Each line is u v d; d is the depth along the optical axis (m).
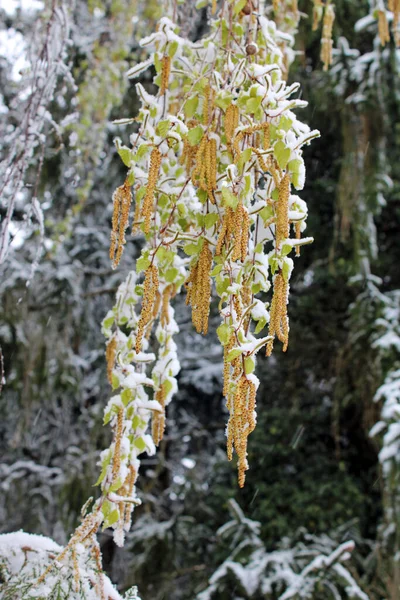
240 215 1.57
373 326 6.01
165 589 6.86
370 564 5.72
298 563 5.78
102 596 1.92
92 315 7.28
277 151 1.62
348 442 7.30
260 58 2.12
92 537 1.97
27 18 4.86
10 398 6.77
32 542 2.03
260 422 7.27
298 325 7.20
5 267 6.20
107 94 4.39
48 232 6.59
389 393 5.32
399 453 4.84
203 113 1.86
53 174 5.64
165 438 8.41
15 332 6.30
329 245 7.08
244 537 6.25
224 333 1.59
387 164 6.32
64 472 6.95
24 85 2.99
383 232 7.50
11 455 7.83
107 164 7.36
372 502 6.64
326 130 6.76
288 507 6.78
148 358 2.15
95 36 5.48
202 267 1.73
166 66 2.01
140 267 1.71
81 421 7.65
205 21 4.98
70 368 6.64
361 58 5.95
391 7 2.92
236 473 7.52
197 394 9.07
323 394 7.37
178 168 1.99
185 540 7.18
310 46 6.70
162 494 8.35
